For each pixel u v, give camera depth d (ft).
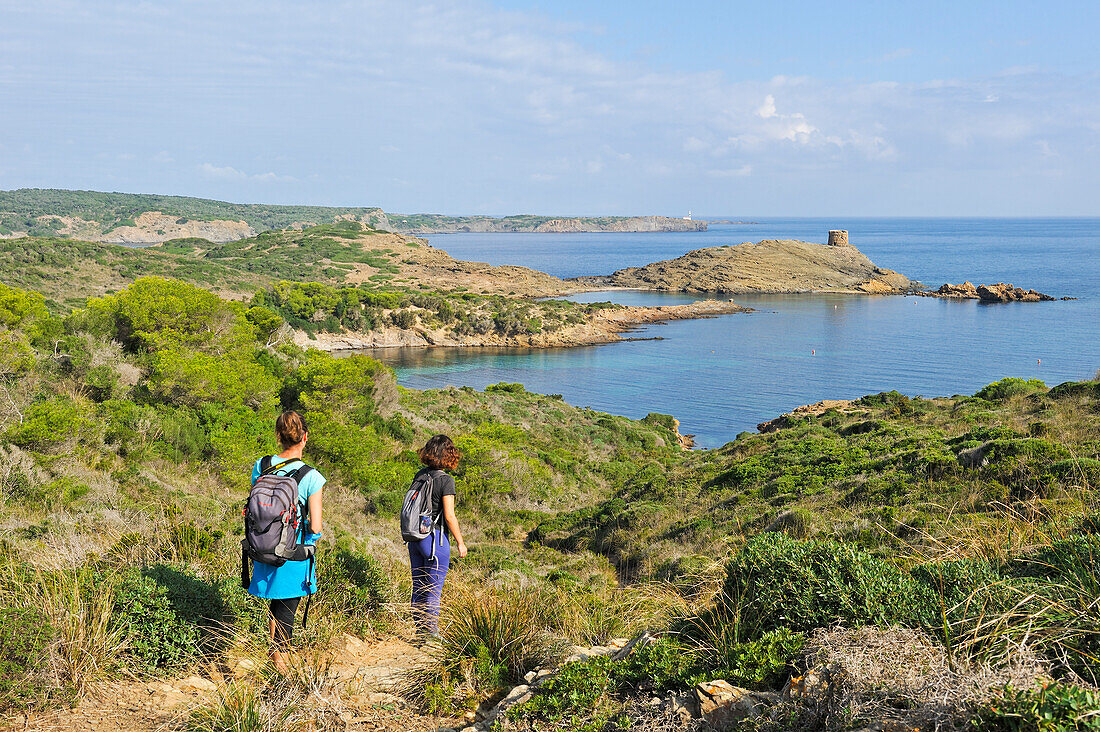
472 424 147.84
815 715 9.35
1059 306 520.83
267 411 81.76
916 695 8.87
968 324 439.63
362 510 71.20
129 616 14.23
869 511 50.60
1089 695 7.61
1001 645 9.96
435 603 17.60
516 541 80.94
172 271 418.92
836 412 145.28
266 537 13.80
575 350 386.52
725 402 264.31
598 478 124.98
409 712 13.10
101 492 43.96
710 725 10.03
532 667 14.80
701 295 630.33
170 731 11.66
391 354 372.58
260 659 14.43
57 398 61.87
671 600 19.08
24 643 12.32
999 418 81.41
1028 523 16.46
